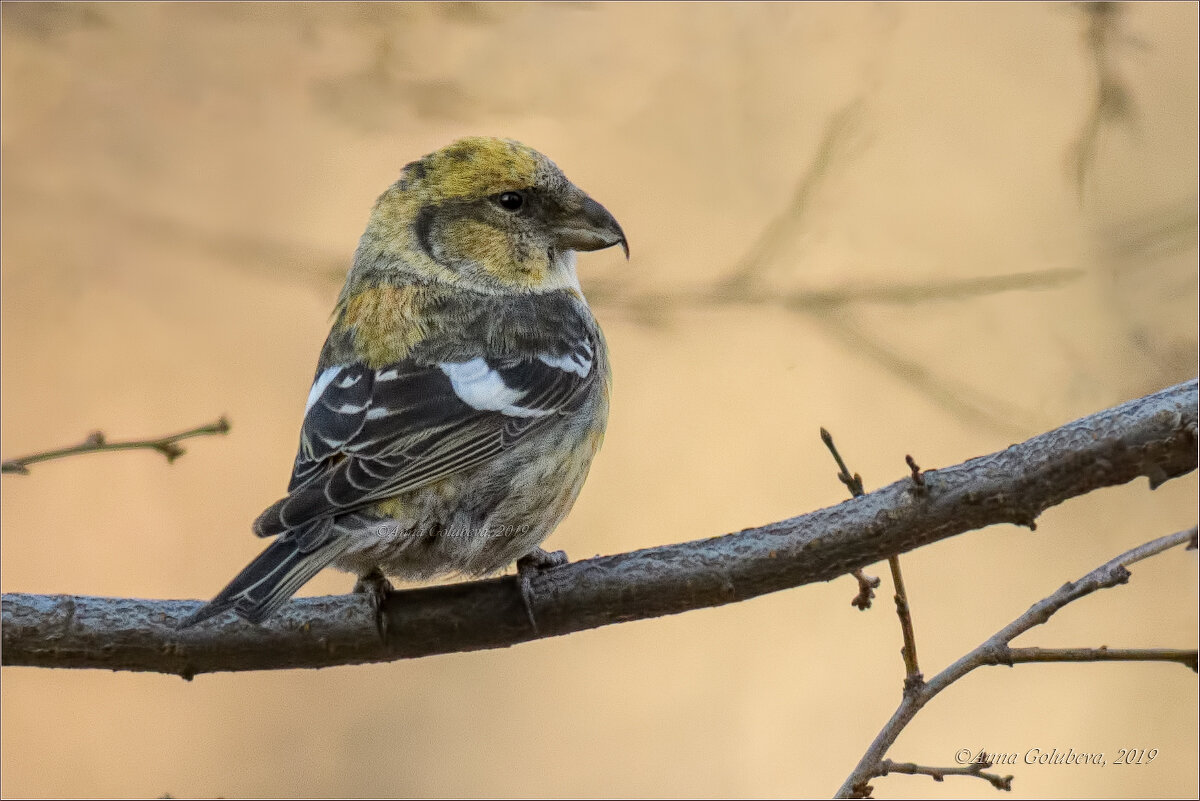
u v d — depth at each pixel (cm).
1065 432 665
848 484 689
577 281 998
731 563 696
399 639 719
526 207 946
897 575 666
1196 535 630
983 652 629
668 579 704
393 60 1181
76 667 705
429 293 906
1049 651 625
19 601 699
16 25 1182
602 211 956
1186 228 1226
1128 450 652
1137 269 1233
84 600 706
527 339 872
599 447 911
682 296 1184
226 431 687
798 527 691
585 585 713
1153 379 1211
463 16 1183
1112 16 1222
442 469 776
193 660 708
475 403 810
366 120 1193
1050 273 1179
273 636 713
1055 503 664
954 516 668
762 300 1176
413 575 811
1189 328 1222
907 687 645
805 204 1195
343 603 724
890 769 632
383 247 942
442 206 937
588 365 897
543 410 840
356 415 789
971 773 625
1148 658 607
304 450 790
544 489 827
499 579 729
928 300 1173
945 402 1204
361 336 868
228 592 655
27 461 653
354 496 728
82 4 1188
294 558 685
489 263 935
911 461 669
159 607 710
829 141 1213
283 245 1141
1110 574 629
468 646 724
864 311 1200
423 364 833
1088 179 1242
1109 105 1218
